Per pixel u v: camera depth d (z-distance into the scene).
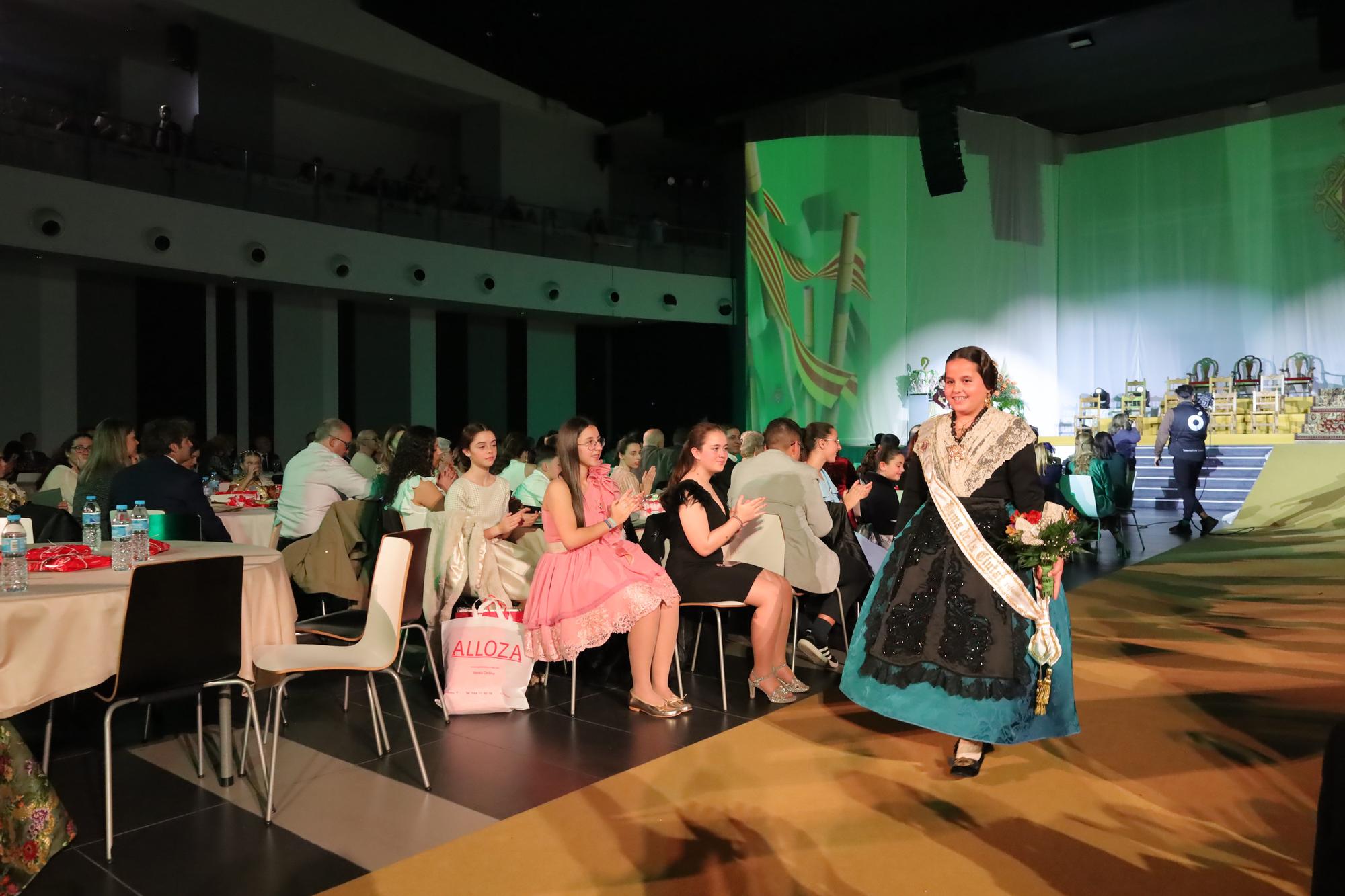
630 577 3.97
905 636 3.18
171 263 11.46
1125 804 3.00
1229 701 4.11
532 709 4.15
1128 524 11.17
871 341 15.81
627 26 13.93
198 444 13.55
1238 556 8.29
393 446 7.51
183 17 13.68
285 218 12.52
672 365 18.48
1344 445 11.21
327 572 4.95
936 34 12.58
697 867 2.59
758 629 4.19
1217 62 13.15
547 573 4.04
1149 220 16.20
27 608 2.77
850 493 5.03
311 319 14.77
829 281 15.90
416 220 13.95
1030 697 3.09
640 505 3.97
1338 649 4.97
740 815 2.94
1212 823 2.85
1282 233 15.07
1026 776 3.27
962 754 3.27
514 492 6.75
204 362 13.67
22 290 12.09
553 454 6.25
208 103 14.23
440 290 14.17
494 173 17.20
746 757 3.49
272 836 2.82
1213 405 14.60
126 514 3.62
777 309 16.16
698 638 4.83
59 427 12.41
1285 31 11.96
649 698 4.06
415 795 3.14
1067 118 15.99
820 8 12.34
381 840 2.79
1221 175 15.55
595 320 17.61
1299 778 3.21
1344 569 7.43
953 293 16.05
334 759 3.51
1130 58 12.86
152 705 4.05
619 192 19.80
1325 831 1.24
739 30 13.27
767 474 4.70
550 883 2.50
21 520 4.01
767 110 15.00
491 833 2.83
